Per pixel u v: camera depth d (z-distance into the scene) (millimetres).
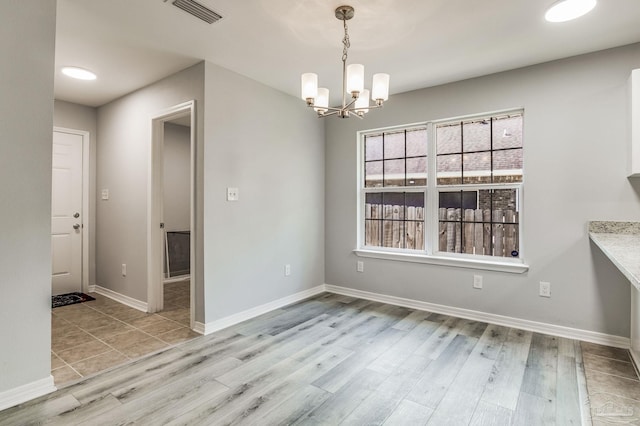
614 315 2666
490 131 3275
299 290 3996
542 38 2504
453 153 3480
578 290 2799
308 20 2268
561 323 2873
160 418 1767
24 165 1894
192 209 3008
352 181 4133
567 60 2824
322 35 2471
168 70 3113
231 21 2275
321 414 1806
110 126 4055
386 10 2141
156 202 3553
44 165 1967
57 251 4105
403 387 2072
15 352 1874
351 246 4152
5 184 1830
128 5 2086
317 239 4273
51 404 1882
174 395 1980
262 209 3486
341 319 3305
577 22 2275
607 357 2459
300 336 2875
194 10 2145
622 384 2092
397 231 3852
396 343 2725
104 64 2973
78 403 1896
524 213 3027
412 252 3736
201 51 2732
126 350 2602
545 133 2920
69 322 3230
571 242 2820
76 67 3031
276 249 3664
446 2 2049
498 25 2320
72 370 2279
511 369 2291
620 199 2629
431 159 3572
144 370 2281
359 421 1750
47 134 1975
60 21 2270
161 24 2320
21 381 1896
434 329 3031
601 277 2707
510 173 3166
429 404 1899
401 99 3715
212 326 2986
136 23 2305
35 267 1940
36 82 1931
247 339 2812
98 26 2336
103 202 4203
